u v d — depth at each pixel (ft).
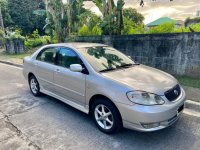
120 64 14.38
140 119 10.34
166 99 10.89
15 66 36.04
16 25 105.29
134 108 10.41
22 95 19.51
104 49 15.69
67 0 38.32
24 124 13.57
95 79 12.28
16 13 108.88
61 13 39.58
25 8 111.96
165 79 12.42
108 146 10.94
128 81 11.48
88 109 13.15
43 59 17.40
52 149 10.78
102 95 11.84
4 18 99.60
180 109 11.80
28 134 12.30
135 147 10.82
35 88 18.88
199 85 19.89
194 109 15.30
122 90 10.91
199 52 21.80
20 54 52.21
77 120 13.99
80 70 12.94
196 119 13.78
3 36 61.21
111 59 14.55
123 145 11.02
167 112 10.54
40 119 14.24
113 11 31.32
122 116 10.93
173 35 23.26
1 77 27.32
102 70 12.94
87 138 11.75
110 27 31.07
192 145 10.93
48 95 18.01
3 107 16.56
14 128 13.05
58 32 39.63
